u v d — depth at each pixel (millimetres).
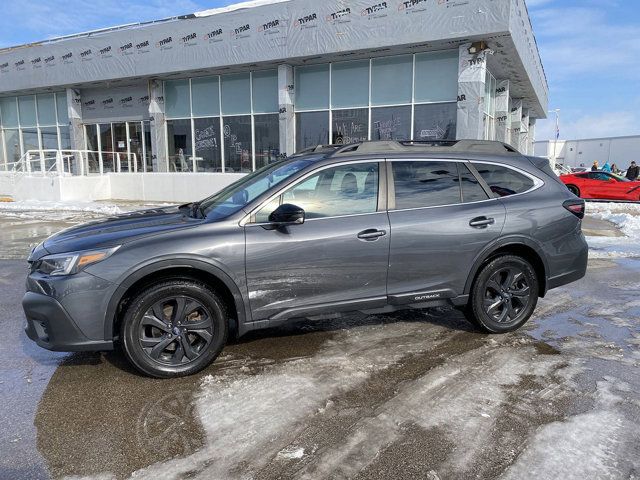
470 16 12641
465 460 2629
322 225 3842
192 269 3635
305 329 4648
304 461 2629
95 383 3562
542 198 4504
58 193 17891
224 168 18094
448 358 3979
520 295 4504
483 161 4453
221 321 3686
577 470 2535
